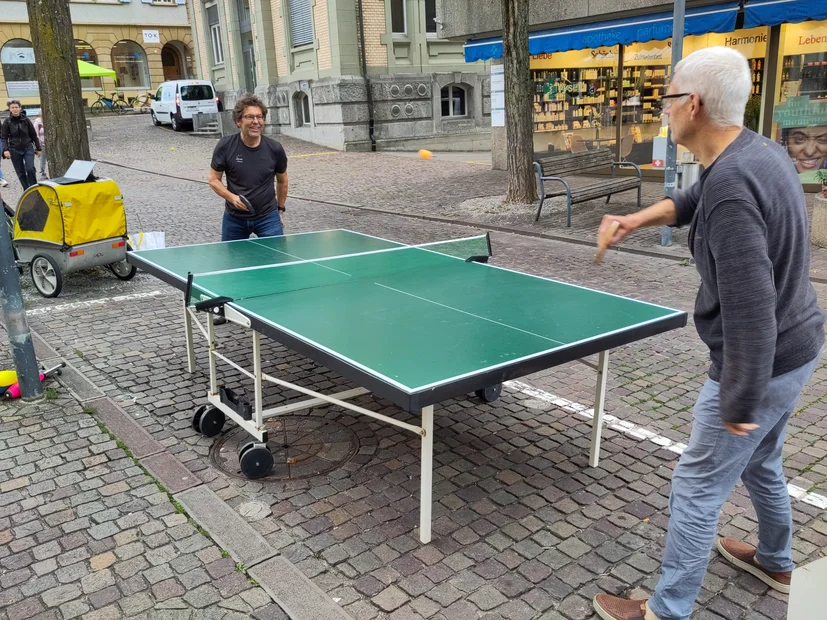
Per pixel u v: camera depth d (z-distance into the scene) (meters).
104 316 6.54
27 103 33.22
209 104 27.02
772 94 11.52
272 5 24.47
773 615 2.69
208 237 10.06
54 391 4.74
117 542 3.16
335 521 3.31
